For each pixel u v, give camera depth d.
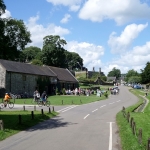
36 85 66.56
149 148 11.62
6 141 15.53
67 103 45.00
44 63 101.12
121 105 43.53
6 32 75.06
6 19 73.12
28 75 63.75
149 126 21.94
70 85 82.56
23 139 16.06
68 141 15.45
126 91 97.81
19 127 19.89
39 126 21.27
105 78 167.38
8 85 57.91
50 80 72.12
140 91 96.88
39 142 15.16
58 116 28.12
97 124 22.44
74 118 26.45
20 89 61.16
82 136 17.03
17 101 47.38
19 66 63.53
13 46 76.25
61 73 81.50
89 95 72.00
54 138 16.34
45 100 40.59
